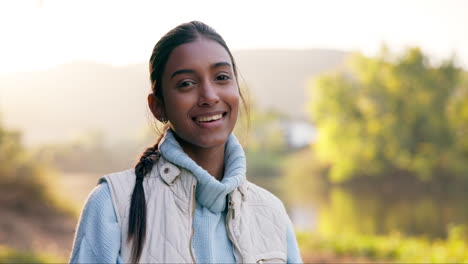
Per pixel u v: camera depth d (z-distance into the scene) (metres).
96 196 1.70
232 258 1.74
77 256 1.64
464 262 9.83
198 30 1.78
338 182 40.16
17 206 13.35
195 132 1.73
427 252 10.64
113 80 88.88
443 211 27.09
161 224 1.66
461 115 37.66
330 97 39.31
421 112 37.34
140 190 1.69
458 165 37.22
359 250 10.92
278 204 1.95
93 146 53.22
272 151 57.19
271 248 1.83
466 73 37.97
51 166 16.17
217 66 1.74
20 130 16.61
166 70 1.75
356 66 39.12
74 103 80.94
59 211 13.82
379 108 38.53
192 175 1.73
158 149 1.82
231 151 1.86
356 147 39.12
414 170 37.97
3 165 14.04
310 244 11.59
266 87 104.75
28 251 10.08
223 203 1.76
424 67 37.66
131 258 1.62
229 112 1.77
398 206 29.42
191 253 1.65
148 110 2.02
